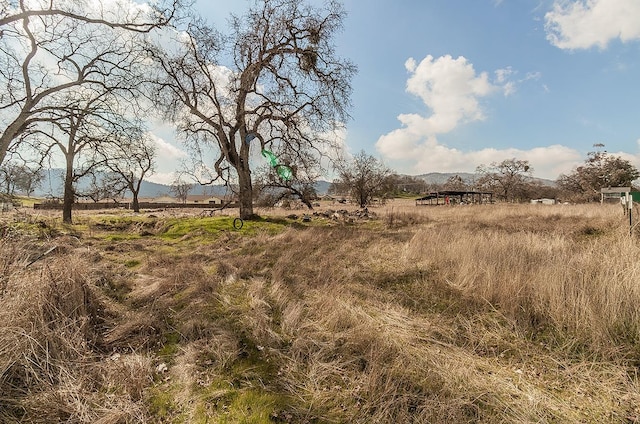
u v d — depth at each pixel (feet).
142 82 48.75
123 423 8.48
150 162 119.85
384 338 12.72
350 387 10.12
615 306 13.19
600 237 33.45
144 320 14.03
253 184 72.02
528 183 217.77
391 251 30.14
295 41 56.34
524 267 19.67
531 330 13.62
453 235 31.89
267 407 9.13
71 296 13.56
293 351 12.19
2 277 14.71
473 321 14.64
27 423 8.37
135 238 41.55
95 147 47.83
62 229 42.32
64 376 10.04
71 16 43.39
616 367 10.78
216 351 11.85
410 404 9.29
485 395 9.62
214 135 58.80
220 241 38.40
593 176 186.80
